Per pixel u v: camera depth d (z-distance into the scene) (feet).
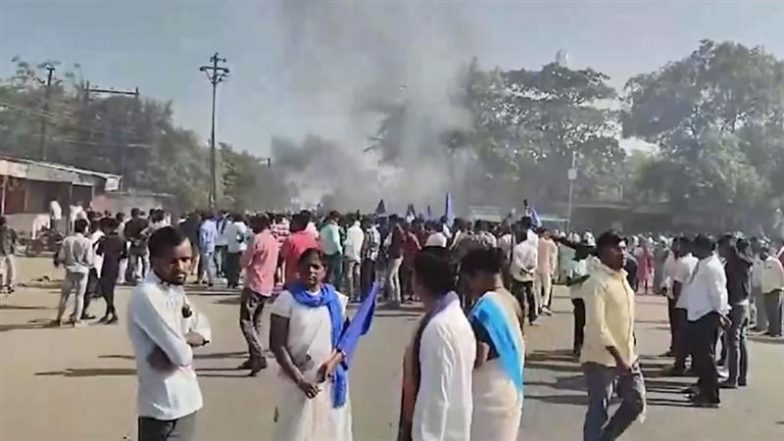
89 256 43.78
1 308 49.57
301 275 16.51
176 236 13.73
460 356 12.71
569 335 45.21
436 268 13.15
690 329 29.25
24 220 105.19
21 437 22.18
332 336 16.46
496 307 14.47
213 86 144.66
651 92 158.61
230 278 64.23
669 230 143.02
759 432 25.31
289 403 16.14
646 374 34.78
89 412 25.11
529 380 32.32
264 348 36.68
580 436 23.80
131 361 33.40
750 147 145.18
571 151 170.19
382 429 23.94
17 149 167.63
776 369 38.55
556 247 55.52
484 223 56.24
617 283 20.06
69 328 42.27
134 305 13.48
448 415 12.57
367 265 58.80
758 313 55.88
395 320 48.73
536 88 171.42
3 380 29.30
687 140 151.74
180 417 13.47
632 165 167.84
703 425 26.12
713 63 153.38
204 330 14.33
